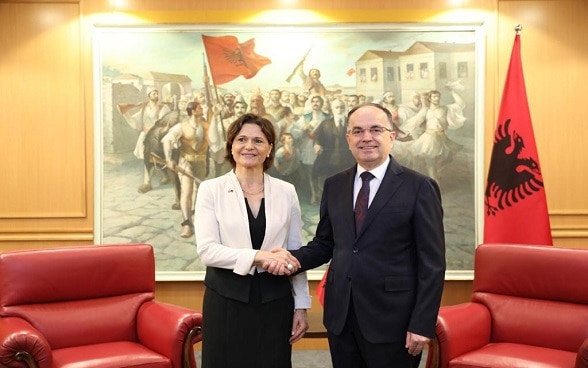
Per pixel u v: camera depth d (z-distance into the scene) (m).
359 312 2.24
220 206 2.50
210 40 4.49
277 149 4.49
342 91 4.49
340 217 2.36
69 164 4.48
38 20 4.46
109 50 4.47
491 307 3.43
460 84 4.48
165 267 4.47
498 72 4.50
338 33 4.50
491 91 4.49
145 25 4.46
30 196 4.46
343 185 2.43
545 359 2.93
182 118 4.48
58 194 4.47
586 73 4.46
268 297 2.45
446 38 4.49
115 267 3.44
